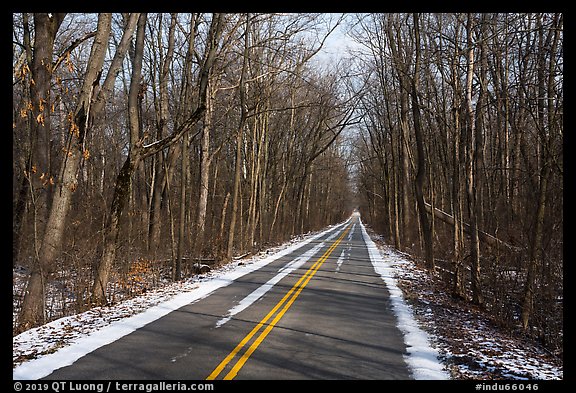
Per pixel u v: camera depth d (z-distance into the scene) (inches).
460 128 702.5
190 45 703.1
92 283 505.4
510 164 1011.3
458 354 307.7
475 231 558.3
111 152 1096.2
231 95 1171.9
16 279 592.7
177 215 924.0
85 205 653.9
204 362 275.1
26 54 566.9
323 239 1713.8
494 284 509.4
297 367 269.1
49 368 264.1
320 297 504.1
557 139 510.0
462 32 741.3
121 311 430.0
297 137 1603.1
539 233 464.8
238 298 493.7
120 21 890.7
